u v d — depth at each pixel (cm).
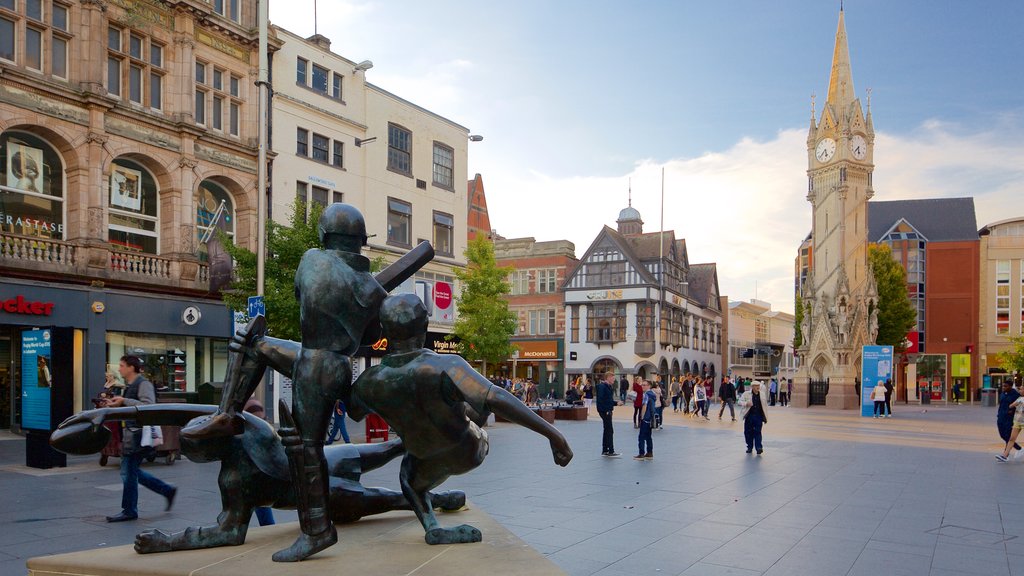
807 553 673
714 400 4991
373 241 2972
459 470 330
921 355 6438
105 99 1917
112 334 1969
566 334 5819
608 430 1484
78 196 1888
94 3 1914
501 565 287
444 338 3291
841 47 4291
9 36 1781
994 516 868
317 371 310
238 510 338
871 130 4288
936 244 6488
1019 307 6253
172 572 290
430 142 3325
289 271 1869
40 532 740
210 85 2253
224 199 2336
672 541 713
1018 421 1481
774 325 9844
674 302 5944
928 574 611
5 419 1881
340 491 359
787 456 1513
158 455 1273
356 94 2903
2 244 1725
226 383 338
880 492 1042
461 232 3506
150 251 2109
